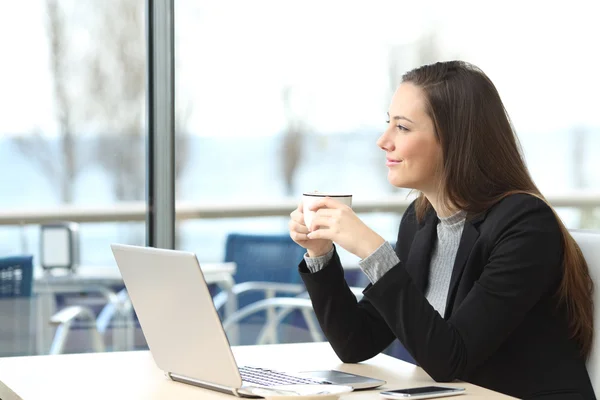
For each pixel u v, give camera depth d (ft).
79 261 13.47
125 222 13.58
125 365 6.91
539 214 6.97
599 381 6.97
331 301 7.25
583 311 7.08
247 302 14.10
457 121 7.17
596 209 14.89
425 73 7.36
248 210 14.02
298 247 14.26
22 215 13.21
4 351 13.30
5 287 13.23
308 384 5.98
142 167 13.61
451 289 7.13
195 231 13.83
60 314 13.43
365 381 6.17
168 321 6.04
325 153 14.25
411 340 6.40
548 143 14.71
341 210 6.54
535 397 6.78
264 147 14.03
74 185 13.39
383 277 6.45
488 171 7.22
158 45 13.52
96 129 13.41
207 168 13.83
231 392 5.83
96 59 13.35
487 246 6.97
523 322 6.98
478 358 6.54
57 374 6.59
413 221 8.09
